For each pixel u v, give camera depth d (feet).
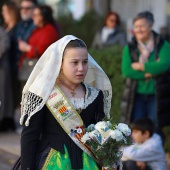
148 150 39.19
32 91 26.45
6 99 59.47
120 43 66.59
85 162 26.43
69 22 94.32
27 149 26.21
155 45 45.01
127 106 46.11
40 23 55.06
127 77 45.50
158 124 45.29
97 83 28.43
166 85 45.29
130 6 91.40
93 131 26.21
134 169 38.83
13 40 58.90
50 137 26.58
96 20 92.63
